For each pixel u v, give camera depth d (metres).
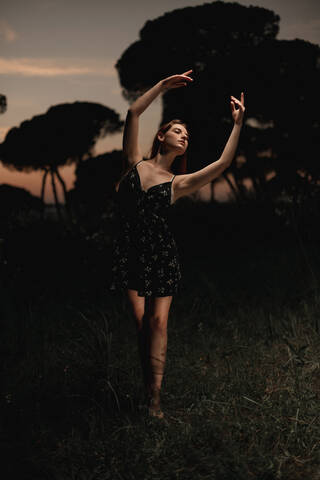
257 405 2.83
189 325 4.32
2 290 5.13
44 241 6.47
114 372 3.26
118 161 19.34
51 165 20.72
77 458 2.37
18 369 3.45
